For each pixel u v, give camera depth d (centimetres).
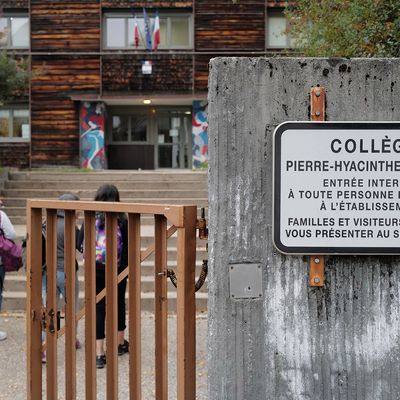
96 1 1784
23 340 569
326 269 234
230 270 235
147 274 743
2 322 640
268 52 1767
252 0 1775
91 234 274
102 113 1819
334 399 234
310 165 229
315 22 611
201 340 566
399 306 234
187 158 1962
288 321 235
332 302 234
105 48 1802
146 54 1794
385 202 229
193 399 244
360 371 234
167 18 1806
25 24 1800
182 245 240
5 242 537
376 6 456
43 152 1806
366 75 231
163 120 1958
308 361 235
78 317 291
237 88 233
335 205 229
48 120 1803
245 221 235
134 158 1955
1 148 1805
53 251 284
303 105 232
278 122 232
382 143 229
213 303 236
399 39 445
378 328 234
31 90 1795
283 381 235
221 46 1783
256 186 234
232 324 235
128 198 1155
